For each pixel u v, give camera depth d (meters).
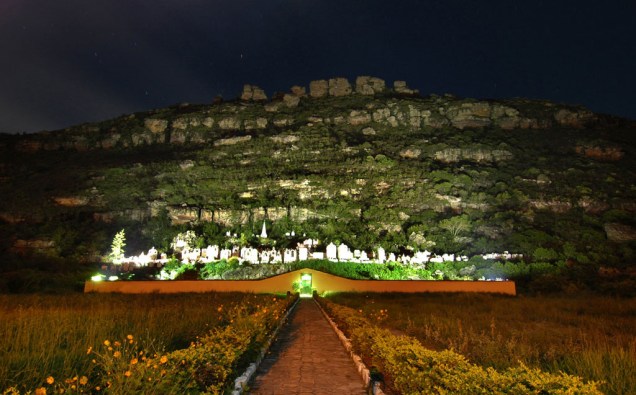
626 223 81.50
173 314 19.17
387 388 9.29
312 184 100.56
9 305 27.48
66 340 11.09
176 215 88.94
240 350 10.60
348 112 138.50
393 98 146.12
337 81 162.12
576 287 52.81
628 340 15.16
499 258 68.31
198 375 8.25
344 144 119.62
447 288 48.50
